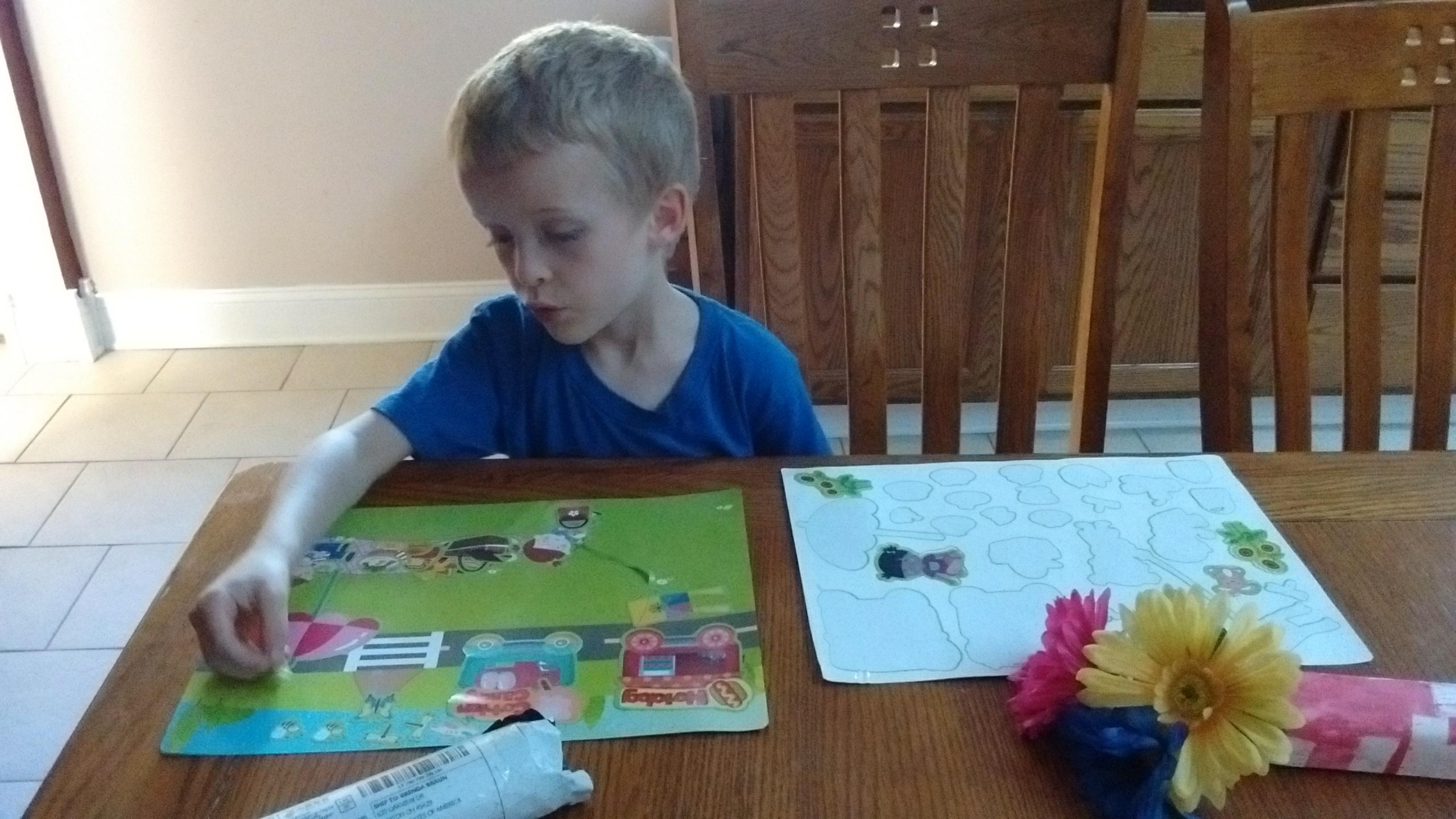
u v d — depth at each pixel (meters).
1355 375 1.02
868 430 1.07
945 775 0.57
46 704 1.58
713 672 0.63
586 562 0.73
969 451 2.21
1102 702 0.55
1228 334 1.00
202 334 2.62
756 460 0.85
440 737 0.58
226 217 2.52
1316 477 0.83
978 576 0.71
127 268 2.55
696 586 0.70
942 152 1.01
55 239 2.44
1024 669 0.61
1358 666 0.64
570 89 0.78
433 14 2.36
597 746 0.58
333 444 0.81
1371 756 0.56
